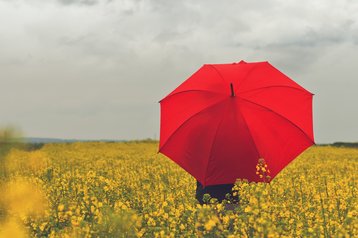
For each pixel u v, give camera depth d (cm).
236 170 564
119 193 710
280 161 567
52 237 530
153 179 859
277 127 562
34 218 616
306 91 583
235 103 557
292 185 738
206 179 566
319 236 532
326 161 1231
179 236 536
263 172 558
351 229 521
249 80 569
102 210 531
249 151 559
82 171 966
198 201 600
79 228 513
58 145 2178
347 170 1051
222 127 555
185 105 570
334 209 610
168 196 652
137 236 507
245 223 505
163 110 584
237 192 585
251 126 556
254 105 559
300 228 547
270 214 561
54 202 670
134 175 883
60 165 1169
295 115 568
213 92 562
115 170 955
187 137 564
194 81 581
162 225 538
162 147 577
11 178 850
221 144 557
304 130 568
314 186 719
